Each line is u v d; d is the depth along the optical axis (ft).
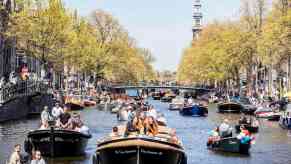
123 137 83.92
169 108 305.32
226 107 266.77
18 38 220.23
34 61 309.01
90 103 306.14
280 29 203.51
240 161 111.75
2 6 202.69
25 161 88.38
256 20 291.17
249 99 285.43
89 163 102.42
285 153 122.72
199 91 484.74
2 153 111.14
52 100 247.91
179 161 87.71
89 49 308.40
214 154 120.67
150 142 82.43
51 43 225.15
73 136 107.14
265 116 222.89
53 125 114.01
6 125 165.68
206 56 366.84
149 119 91.30
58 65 253.03
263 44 232.53
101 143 84.94
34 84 229.45
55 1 225.76
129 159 82.99
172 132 98.84
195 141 144.66
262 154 121.29
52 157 106.93
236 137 121.39
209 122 208.95
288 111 183.01
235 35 300.20
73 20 297.53
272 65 248.93
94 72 357.61
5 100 178.70
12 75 219.00
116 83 456.45
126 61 373.81
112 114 239.91
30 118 194.18
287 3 224.33
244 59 303.68
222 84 420.36
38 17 219.20
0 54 228.84
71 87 358.43
